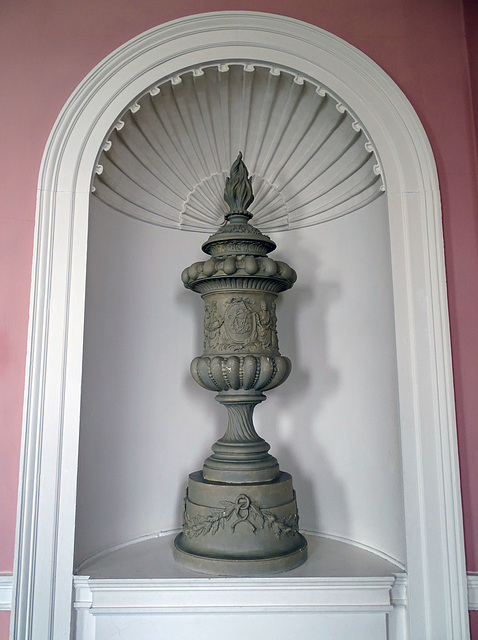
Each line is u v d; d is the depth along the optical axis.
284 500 1.50
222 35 1.64
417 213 1.53
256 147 1.96
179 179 1.94
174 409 1.87
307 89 1.71
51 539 1.37
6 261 1.52
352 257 1.80
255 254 1.50
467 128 1.60
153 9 1.69
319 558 1.56
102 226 1.70
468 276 1.51
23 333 1.49
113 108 1.59
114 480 1.68
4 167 1.56
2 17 1.65
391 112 1.60
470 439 1.43
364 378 1.71
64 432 1.42
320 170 1.89
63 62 1.64
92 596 1.39
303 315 1.92
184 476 1.85
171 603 1.38
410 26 1.68
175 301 1.92
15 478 1.44
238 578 1.38
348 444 1.75
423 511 1.40
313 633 1.38
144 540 1.74
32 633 1.33
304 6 1.70
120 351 1.75
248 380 1.46
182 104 1.79
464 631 1.33
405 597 1.40
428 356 1.46
